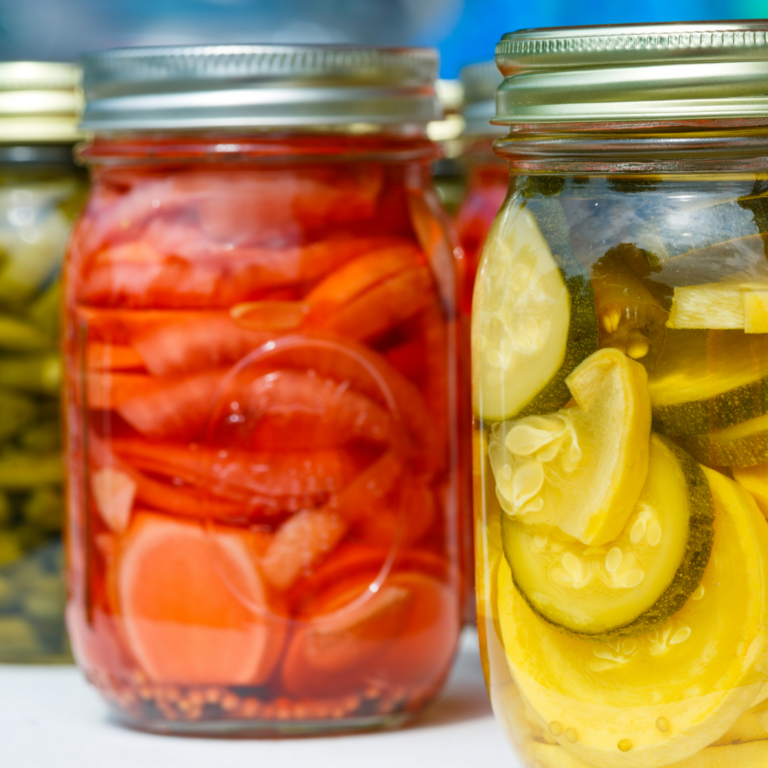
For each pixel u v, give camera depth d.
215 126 0.55
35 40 1.25
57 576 0.62
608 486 0.49
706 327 0.49
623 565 0.49
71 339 0.58
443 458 0.57
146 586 0.55
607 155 0.50
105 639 0.56
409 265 0.56
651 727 0.49
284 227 0.55
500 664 0.52
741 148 0.49
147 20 1.27
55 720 0.58
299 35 1.28
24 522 0.62
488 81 0.62
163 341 0.55
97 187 0.58
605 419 0.49
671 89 0.49
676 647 0.49
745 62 0.49
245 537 0.55
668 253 0.49
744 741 0.49
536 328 0.50
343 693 0.56
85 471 0.57
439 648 0.57
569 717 0.50
